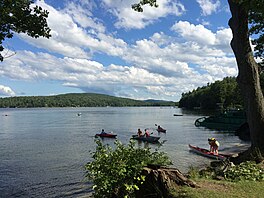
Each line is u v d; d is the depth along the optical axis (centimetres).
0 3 771
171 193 722
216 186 770
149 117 9500
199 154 2470
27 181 1669
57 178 1725
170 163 880
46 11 891
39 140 3619
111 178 695
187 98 17700
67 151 2727
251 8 1129
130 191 723
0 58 819
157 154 922
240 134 4097
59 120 8025
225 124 5350
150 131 4838
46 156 2464
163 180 746
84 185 1566
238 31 1298
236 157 1388
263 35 1645
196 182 806
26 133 4512
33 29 865
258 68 1343
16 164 2141
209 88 13762
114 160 718
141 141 3562
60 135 4203
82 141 3512
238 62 1330
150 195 739
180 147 2925
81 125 6191
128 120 7950
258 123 1288
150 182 746
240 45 1305
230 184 787
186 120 7662
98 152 747
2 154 2578
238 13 1285
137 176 745
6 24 827
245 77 1305
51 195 1420
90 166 718
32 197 1402
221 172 958
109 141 3553
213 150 2434
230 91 11406
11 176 1786
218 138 3812
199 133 4459
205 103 13512
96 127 5666
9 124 6531
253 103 1298
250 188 752
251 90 1302
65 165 2089
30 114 12294
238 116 5281
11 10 794
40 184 1605
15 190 1509
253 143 1308
